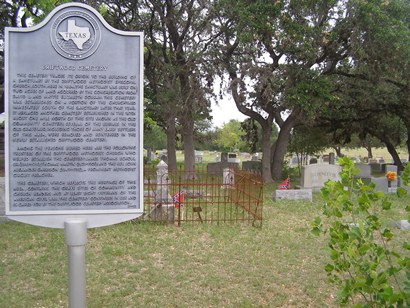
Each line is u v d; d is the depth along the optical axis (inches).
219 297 242.7
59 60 169.5
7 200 166.7
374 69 841.5
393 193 698.2
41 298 235.8
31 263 293.7
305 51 734.5
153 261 305.0
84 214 170.9
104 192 172.4
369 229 143.9
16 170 167.5
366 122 1246.3
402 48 725.9
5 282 258.2
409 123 1152.8
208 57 797.9
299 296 247.6
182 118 848.3
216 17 812.0
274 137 2021.4
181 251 328.8
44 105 169.0
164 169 493.7
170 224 424.8
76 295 166.4
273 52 829.2
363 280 130.6
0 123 1064.8
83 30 169.9
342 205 156.2
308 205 568.1
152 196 462.0
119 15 864.9
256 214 457.1
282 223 445.4
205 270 286.2
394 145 1578.5
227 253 325.4
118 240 359.9
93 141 171.8
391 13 759.7
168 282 262.5
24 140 168.1
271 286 259.6
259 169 1080.8
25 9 381.7
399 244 351.3
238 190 532.7
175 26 869.8
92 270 282.4
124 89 173.2
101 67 171.6
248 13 721.6
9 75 166.7
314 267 297.0
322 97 778.8
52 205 169.3
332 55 845.8
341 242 139.3
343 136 1338.6
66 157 170.1
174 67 828.6
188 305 231.8
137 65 173.6
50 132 169.3
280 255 322.7
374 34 731.4
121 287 255.0
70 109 170.2
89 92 171.3
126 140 173.6
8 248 330.3
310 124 1011.3
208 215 488.4
